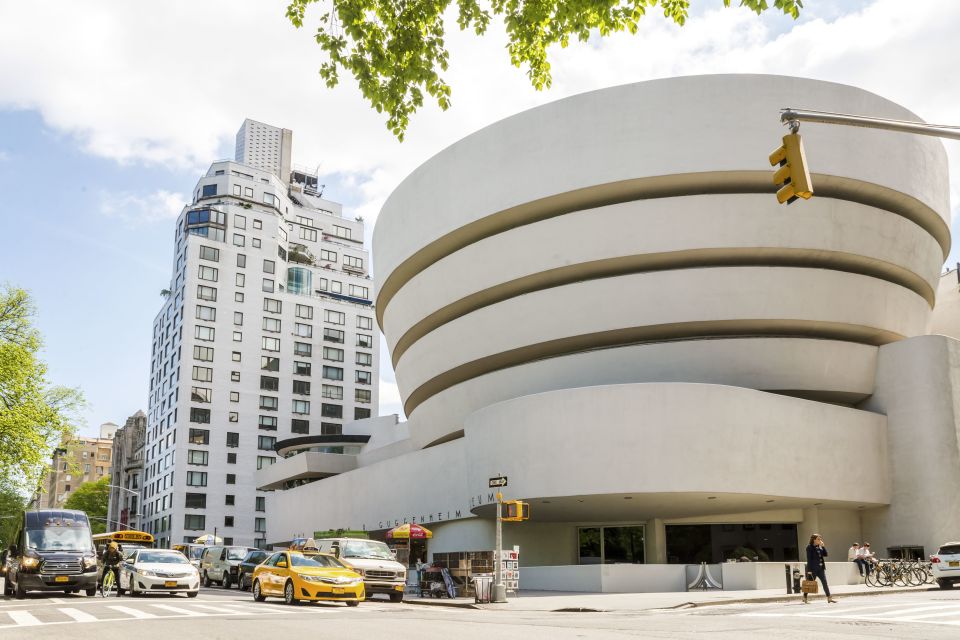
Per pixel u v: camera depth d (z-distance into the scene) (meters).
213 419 91.56
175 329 95.25
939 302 51.50
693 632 13.05
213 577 36.66
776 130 34.44
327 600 20.95
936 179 38.12
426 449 44.91
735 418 30.88
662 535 37.66
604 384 33.34
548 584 32.16
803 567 25.47
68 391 39.69
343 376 102.19
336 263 113.69
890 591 26.20
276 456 94.69
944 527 33.91
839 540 36.12
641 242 35.03
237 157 127.06
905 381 35.94
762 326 35.44
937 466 34.50
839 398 37.12
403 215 43.03
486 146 38.38
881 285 36.41
